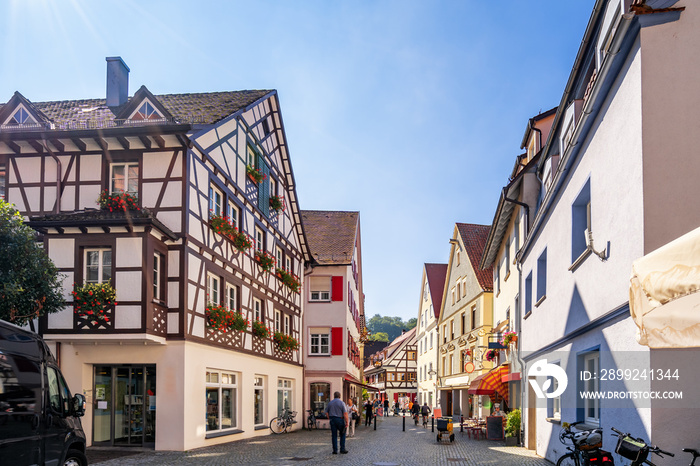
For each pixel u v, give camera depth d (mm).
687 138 7578
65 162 16750
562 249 12406
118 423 16109
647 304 5715
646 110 7652
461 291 35562
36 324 15133
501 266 24719
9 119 18203
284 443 19109
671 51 7688
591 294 10078
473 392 23016
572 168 11500
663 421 7109
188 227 16359
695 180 7508
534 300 15930
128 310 14953
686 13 7691
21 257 11828
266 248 23734
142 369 16156
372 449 17547
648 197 7547
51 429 8312
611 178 8922
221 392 18969
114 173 16734
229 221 19469
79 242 15242
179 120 17281
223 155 19141
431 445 19141
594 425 10086
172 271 16078
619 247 8500
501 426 21594
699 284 4820
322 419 28672
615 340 8594
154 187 16359
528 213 17844
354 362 38656
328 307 31125
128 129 15969
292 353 27844
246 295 21109
